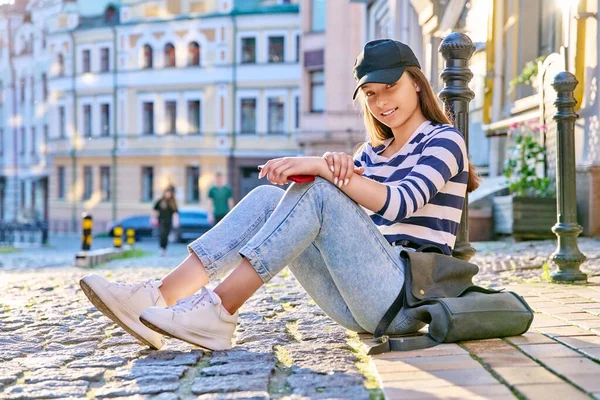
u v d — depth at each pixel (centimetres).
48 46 4234
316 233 264
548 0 1033
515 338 280
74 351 293
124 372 250
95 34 4053
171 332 263
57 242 2930
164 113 3912
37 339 323
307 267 287
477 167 1219
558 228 486
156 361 265
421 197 264
